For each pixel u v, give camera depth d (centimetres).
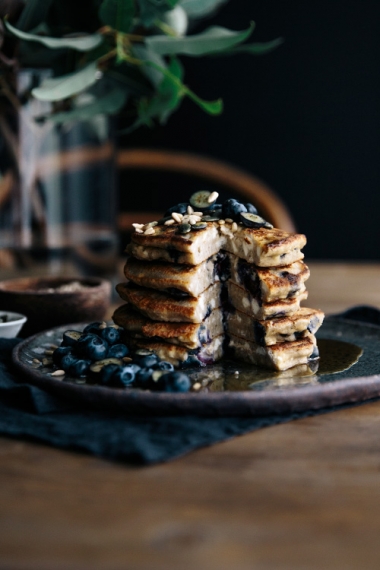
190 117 175
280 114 173
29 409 65
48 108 90
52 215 92
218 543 51
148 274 76
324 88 171
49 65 88
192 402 63
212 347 76
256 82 172
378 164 171
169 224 78
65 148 91
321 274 117
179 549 51
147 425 62
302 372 72
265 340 74
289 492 55
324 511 54
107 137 93
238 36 84
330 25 168
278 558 49
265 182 176
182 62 173
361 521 53
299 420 64
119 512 54
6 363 72
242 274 76
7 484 56
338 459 59
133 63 89
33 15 83
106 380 67
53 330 80
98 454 59
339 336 82
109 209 95
